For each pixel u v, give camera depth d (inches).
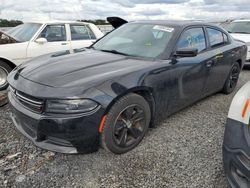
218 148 113.7
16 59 195.9
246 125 72.1
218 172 96.3
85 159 102.5
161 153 108.3
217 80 168.9
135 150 110.3
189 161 103.0
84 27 245.9
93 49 145.1
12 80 108.9
